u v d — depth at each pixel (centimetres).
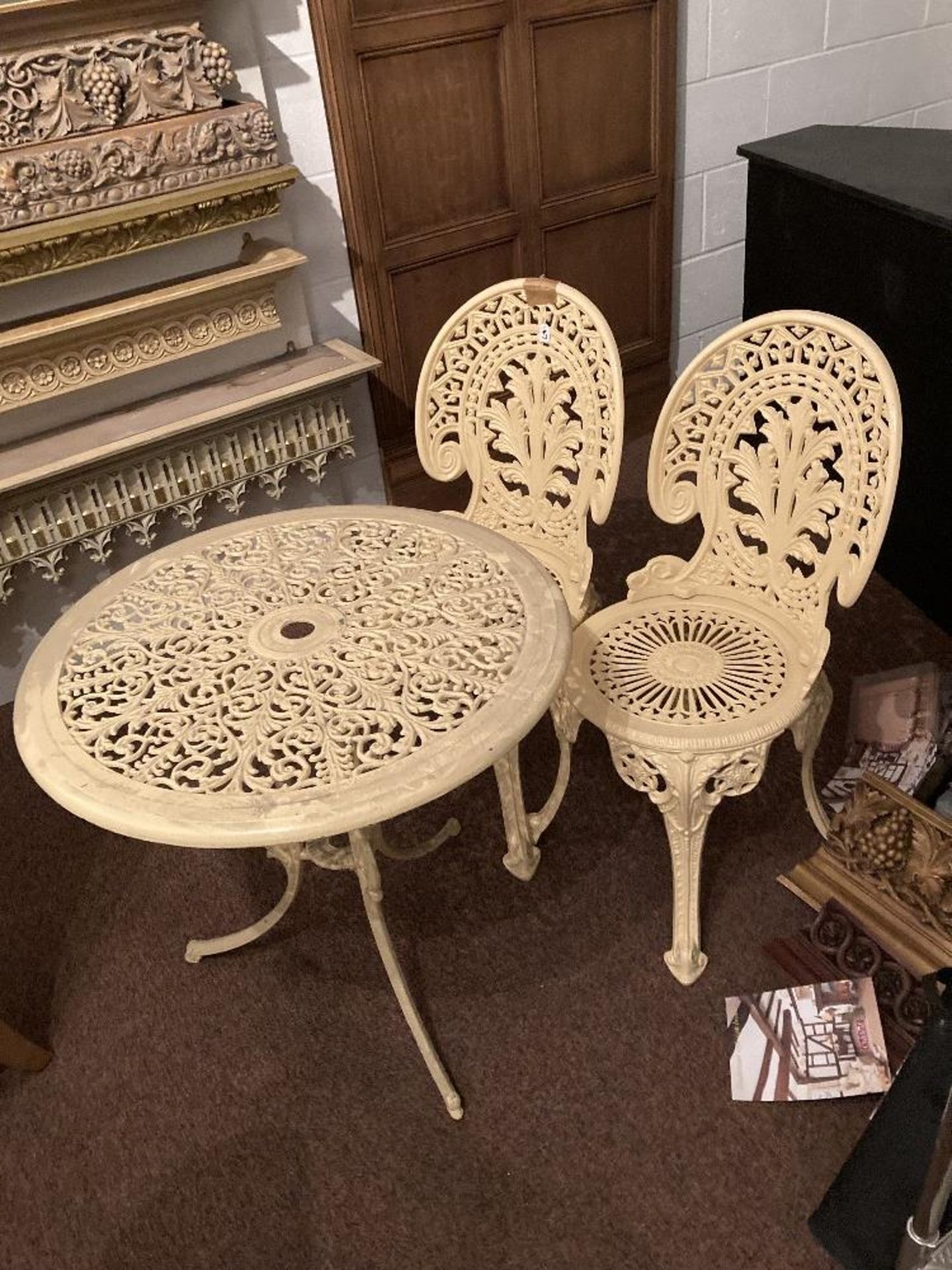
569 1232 128
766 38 270
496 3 221
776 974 155
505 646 126
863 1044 141
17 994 166
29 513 191
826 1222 120
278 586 142
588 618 167
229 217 190
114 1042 157
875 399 134
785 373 147
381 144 222
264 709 119
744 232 295
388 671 123
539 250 257
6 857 191
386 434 254
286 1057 152
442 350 177
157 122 176
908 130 242
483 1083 146
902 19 293
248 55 193
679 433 158
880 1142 119
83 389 192
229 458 211
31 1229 135
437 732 114
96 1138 145
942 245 188
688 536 261
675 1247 126
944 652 214
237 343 211
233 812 106
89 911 179
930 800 151
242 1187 137
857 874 157
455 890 175
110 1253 132
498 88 233
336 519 158
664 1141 136
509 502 183
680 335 302
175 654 129
